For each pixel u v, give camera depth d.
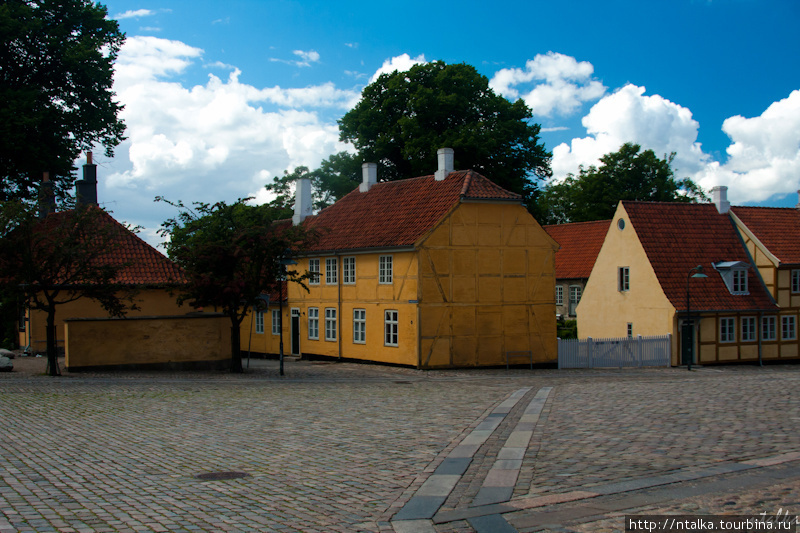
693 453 10.13
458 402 17.44
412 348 29.95
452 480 8.92
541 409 15.80
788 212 42.38
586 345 33.22
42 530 6.70
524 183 47.44
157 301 31.94
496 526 6.93
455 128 44.62
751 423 12.81
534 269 32.34
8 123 31.66
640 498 7.76
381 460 10.21
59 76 36.88
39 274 21.89
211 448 11.17
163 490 8.45
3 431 12.66
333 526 7.04
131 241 33.06
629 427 12.66
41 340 31.00
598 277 41.56
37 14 36.25
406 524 7.10
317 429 13.05
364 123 47.72
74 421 13.94
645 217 39.53
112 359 24.94
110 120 38.59
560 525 6.89
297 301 38.06
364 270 33.03
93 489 8.46
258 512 7.51
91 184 36.47
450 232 30.48
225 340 27.23
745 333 38.12
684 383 22.70
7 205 21.36
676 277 37.56
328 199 56.31
